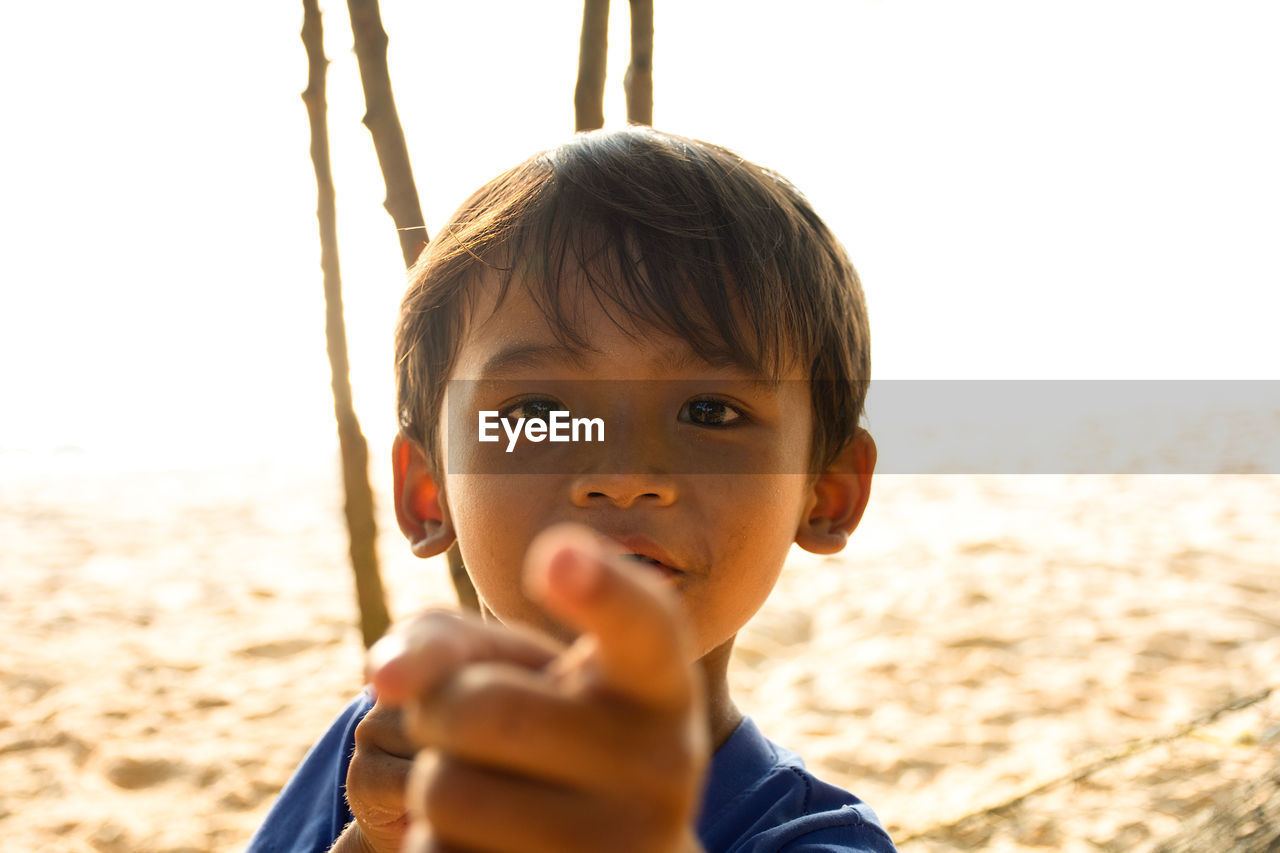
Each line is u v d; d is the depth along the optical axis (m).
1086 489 3.46
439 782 0.16
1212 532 2.90
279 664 2.09
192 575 2.67
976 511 3.20
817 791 0.40
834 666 2.02
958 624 2.20
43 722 1.79
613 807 0.15
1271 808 0.98
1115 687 1.86
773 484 0.37
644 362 0.36
